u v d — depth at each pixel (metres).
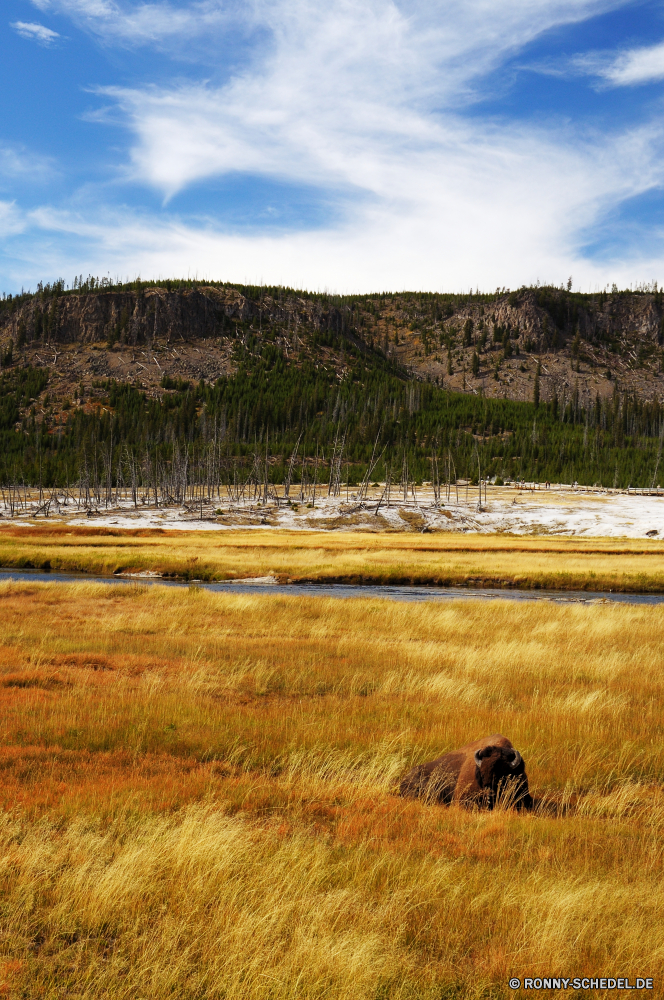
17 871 5.14
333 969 3.99
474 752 7.69
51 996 3.78
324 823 6.57
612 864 5.65
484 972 4.12
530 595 35.75
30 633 17.56
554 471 158.62
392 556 48.59
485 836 6.17
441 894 5.00
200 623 20.50
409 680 13.01
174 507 93.19
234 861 5.31
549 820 6.71
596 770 8.43
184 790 7.05
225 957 4.11
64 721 9.59
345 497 114.69
